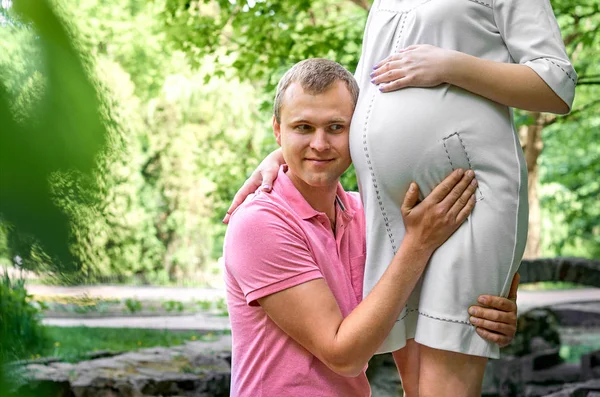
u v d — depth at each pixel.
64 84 0.35
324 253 1.99
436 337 1.85
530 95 1.79
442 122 1.83
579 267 7.69
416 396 2.09
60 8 0.35
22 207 0.33
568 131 16.20
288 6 7.67
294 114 1.94
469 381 1.90
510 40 1.86
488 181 1.83
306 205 2.02
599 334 12.10
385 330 1.82
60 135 0.34
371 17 2.11
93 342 8.27
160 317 12.10
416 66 1.86
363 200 2.00
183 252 18.88
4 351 0.43
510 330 1.87
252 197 2.05
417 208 1.83
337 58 7.63
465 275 1.83
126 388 5.40
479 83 1.81
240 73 7.86
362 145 1.91
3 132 0.33
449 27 1.89
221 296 15.91
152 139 15.96
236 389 2.06
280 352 1.97
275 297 1.91
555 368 8.88
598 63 11.52
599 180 16.61
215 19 7.81
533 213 13.15
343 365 1.84
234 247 1.98
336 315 1.88
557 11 8.20
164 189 17.81
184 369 5.91
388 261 1.94
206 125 15.80
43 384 0.45
